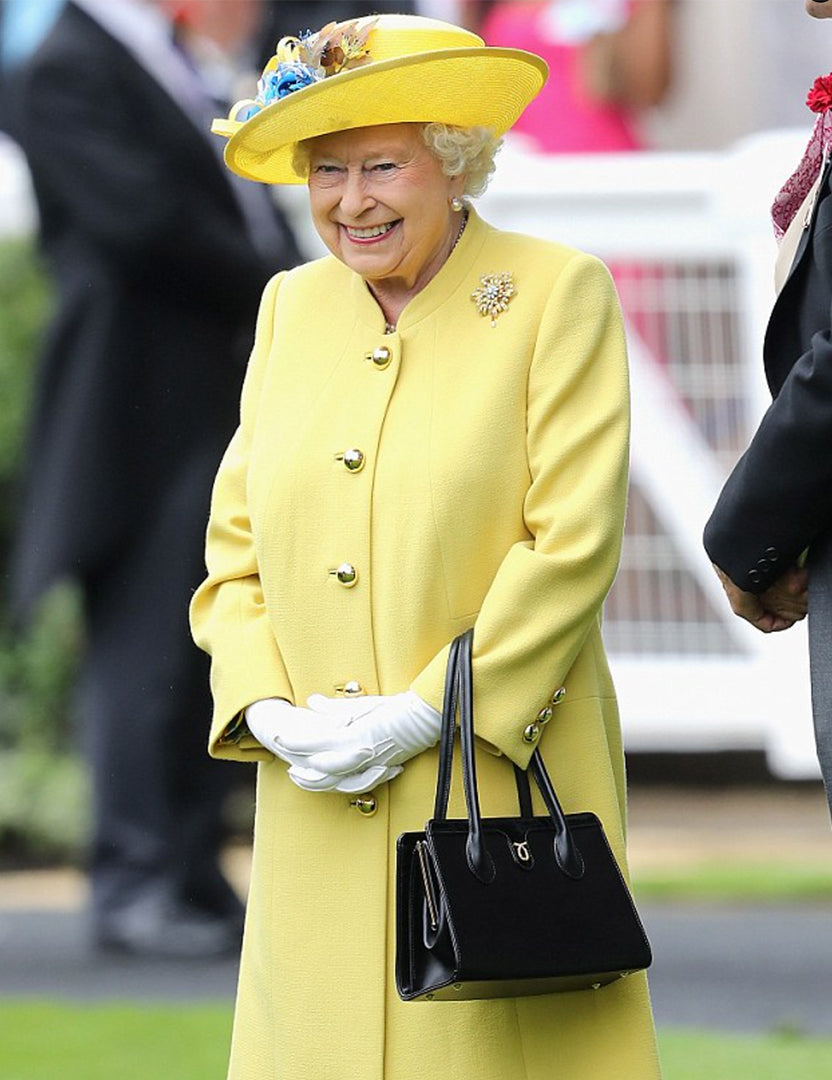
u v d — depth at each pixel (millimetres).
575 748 14172
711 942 27078
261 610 14781
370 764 13797
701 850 33000
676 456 34938
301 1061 14219
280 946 14344
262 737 14156
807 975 25188
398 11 32562
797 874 30594
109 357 27375
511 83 13867
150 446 27531
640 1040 14047
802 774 35000
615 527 13953
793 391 13633
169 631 27547
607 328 14273
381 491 14109
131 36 27266
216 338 27578
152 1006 24281
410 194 13938
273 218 28094
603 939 13164
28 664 37469
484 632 13719
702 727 35156
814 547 14172
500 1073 13922
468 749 13461
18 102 27703
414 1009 14039
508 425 14055
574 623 13820
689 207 34750
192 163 27203
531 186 34750
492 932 12953
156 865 27625
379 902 14062
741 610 14719
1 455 36594
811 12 14500
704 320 34906
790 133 37156
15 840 35844
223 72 27969
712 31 38844
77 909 31125
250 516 14617
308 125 13773
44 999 24844
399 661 14062
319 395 14523
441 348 14297
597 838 13555
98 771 27875
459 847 13203
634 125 38188
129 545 27578
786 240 14727
